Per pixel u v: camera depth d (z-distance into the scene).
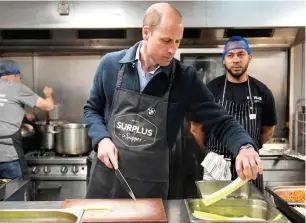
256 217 1.50
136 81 1.53
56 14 2.94
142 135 1.53
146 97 1.51
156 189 1.58
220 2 2.95
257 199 1.54
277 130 3.35
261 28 3.03
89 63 3.39
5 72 2.74
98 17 2.95
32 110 3.43
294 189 1.84
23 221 1.25
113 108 1.57
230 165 2.19
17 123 2.75
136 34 3.08
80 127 2.96
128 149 1.53
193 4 2.95
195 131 2.34
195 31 3.07
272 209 1.41
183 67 1.55
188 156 3.03
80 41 3.14
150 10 1.32
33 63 3.38
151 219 1.21
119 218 1.21
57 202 1.41
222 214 1.52
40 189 2.87
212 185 1.98
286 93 3.32
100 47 3.19
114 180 1.58
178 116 1.59
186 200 1.46
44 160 2.88
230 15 2.96
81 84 3.42
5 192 1.99
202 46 3.15
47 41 3.13
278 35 3.10
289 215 1.53
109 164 1.45
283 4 2.94
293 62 3.22
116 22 2.95
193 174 3.04
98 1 2.93
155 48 1.30
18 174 2.72
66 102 3.44
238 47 2.23
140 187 1.56
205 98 1.58
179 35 1.28
